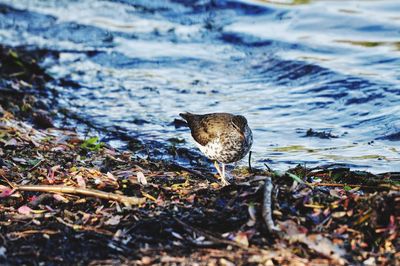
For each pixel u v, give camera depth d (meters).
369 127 15.45
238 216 9.25
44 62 21.20
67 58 21.64
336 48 20.84
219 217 9.29
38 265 8.46
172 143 14.90
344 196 10.05
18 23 25.17
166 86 19.08
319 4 24.70
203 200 9.91
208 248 8.70
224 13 25.20
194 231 9.03
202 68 20.58
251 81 19.23
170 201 10.06
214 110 17.06
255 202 9.42
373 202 9.13
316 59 19.95
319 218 9.15
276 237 8.73
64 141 14.23
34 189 10.43
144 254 8.62
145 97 18.25
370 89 17.27
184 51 22.08
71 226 9.38
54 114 16.73
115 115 16.88
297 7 24.67
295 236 8.65
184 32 23.95
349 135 15.06
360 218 9.03
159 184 11.09
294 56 20.34
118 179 10.89
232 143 12.08
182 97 18.17
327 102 17.14
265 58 20.67
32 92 18.31
